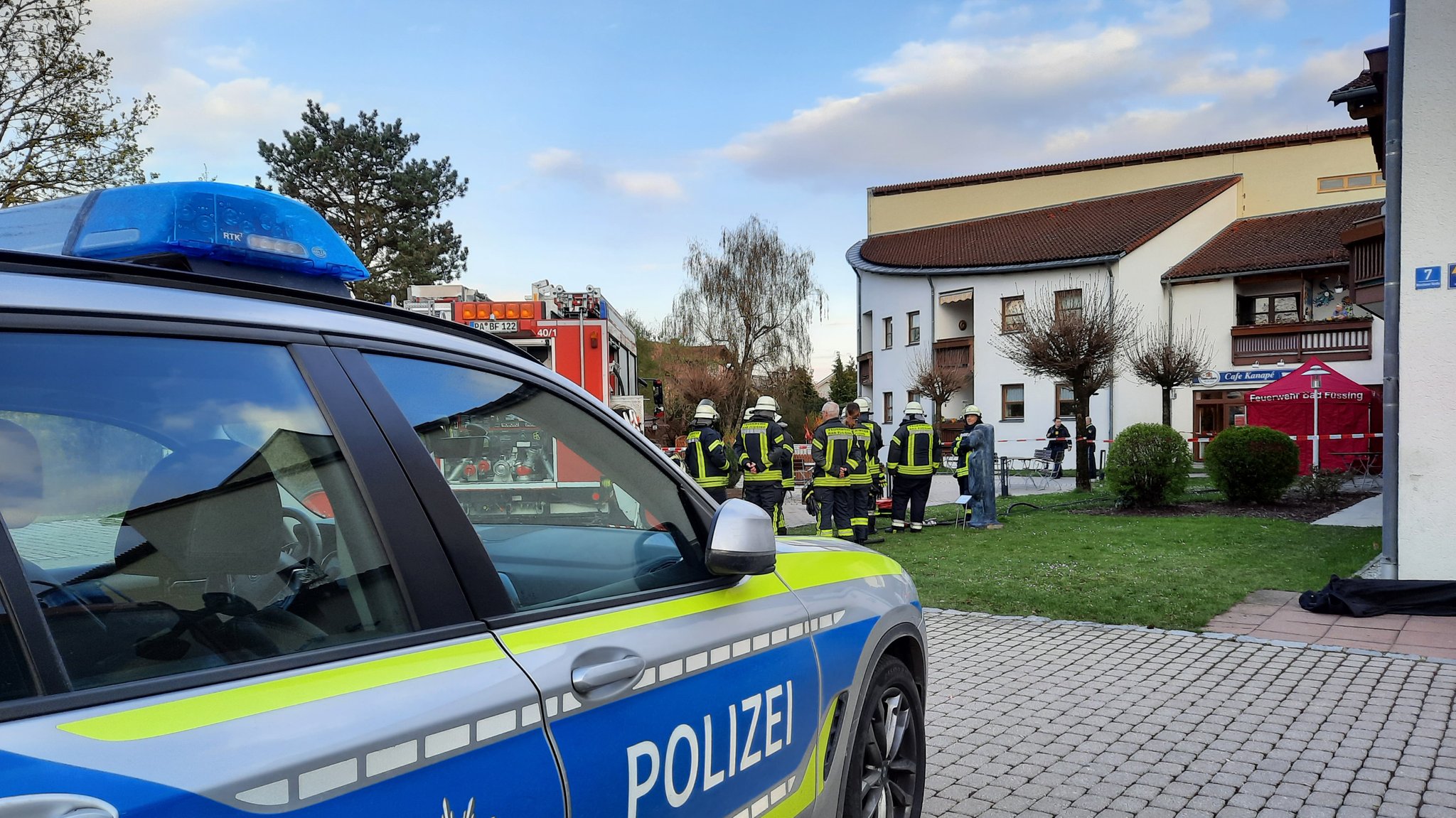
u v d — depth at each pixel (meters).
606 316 10.74
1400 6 7.34
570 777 1.54
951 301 33.44
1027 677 5.53
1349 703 4.93
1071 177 37.09
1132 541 11.07
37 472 1.14
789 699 2.26
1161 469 14.47
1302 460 21.34
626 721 1.70
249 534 1.33
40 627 1.08
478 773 1.38
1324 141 32.53
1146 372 24.73
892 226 41.22
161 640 1.20
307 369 1.47
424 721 1.32
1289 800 3.69
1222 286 29.42
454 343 1.77
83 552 1.16
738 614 2.14
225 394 1.36
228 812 1.08
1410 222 7.25
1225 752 4.23
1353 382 21.27
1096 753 4.23
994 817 3.54
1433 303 7.17
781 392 36.31
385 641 1.39
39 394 1.16
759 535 2.08
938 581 8.64
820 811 2.42
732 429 35.69
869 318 39.50
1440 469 7.16
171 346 1.31
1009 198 38.41
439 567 1.51
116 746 1.04
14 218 1.83
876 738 2.84
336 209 33.38
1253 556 9.60
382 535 1.46
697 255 36.62
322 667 1.30
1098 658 5.96
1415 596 6.98
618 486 2.07
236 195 1.75
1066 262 29.92
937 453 12.90
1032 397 30.95
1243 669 5.64
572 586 1.90
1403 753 4.19
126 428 1.24
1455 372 7.09
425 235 32.94
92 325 1.22
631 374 13.58
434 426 1.64
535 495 1.91
